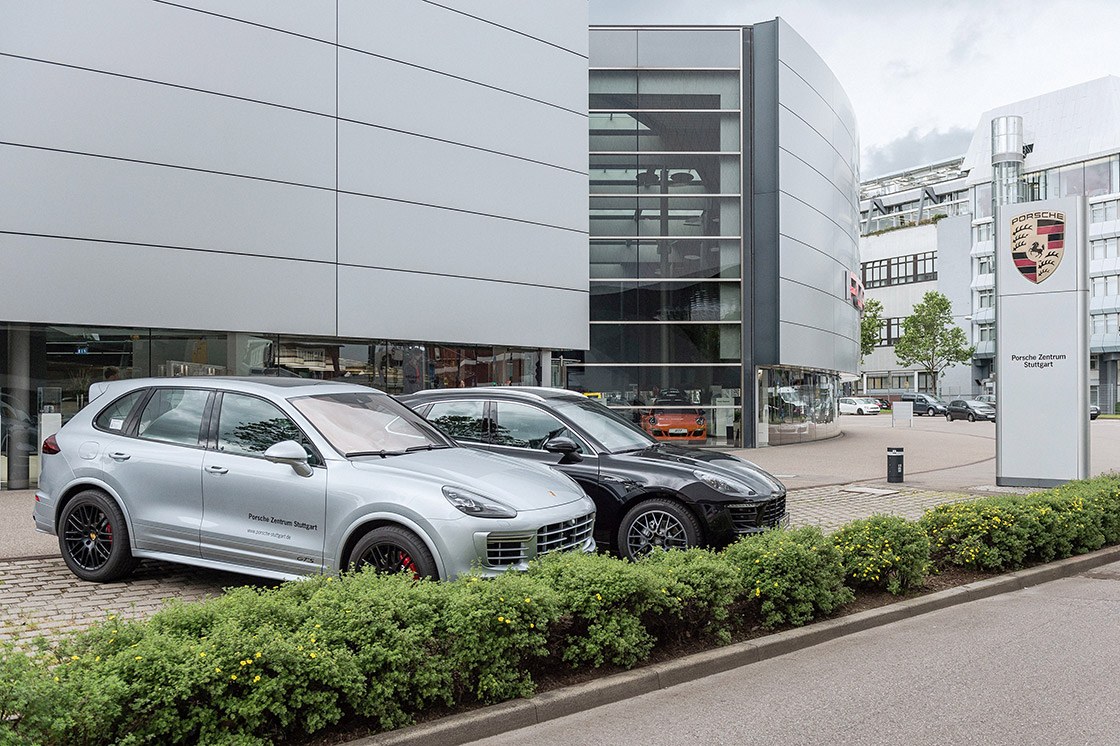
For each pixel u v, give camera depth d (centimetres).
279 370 1552
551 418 785
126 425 670
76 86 1352
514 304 1805
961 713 417
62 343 1404
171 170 1426
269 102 1516
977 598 691
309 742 369
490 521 535
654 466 743
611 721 414
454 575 524
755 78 2505
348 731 380
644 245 2462
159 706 342
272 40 1521
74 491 677
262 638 373
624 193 2470
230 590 452
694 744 381
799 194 2605
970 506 811
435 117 1703
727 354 2464
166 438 647
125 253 1386
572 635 482
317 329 1554
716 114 2500
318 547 565
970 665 499
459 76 1739
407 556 541
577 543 600
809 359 2675
